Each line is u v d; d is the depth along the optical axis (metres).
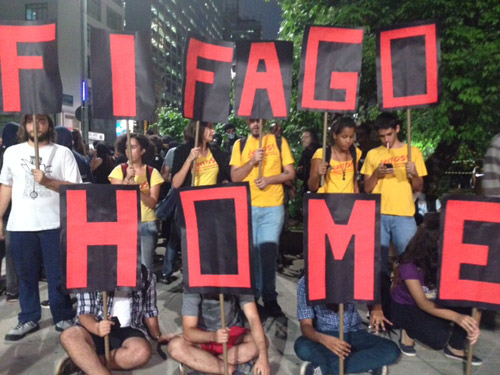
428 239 2.96
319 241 2.60
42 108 3.02
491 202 2.44
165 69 87.31
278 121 4.79
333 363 2.76
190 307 2.76
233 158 4.03
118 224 2.66
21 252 3.49
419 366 3.15
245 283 2.55
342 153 3.92
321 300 2.61
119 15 33.06
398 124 3.75
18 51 2.99
